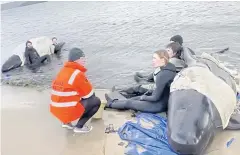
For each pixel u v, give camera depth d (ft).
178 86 15.43
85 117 15.76
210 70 17.19
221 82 15.38
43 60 27.89
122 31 35.55
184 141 12.87
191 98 14.47
